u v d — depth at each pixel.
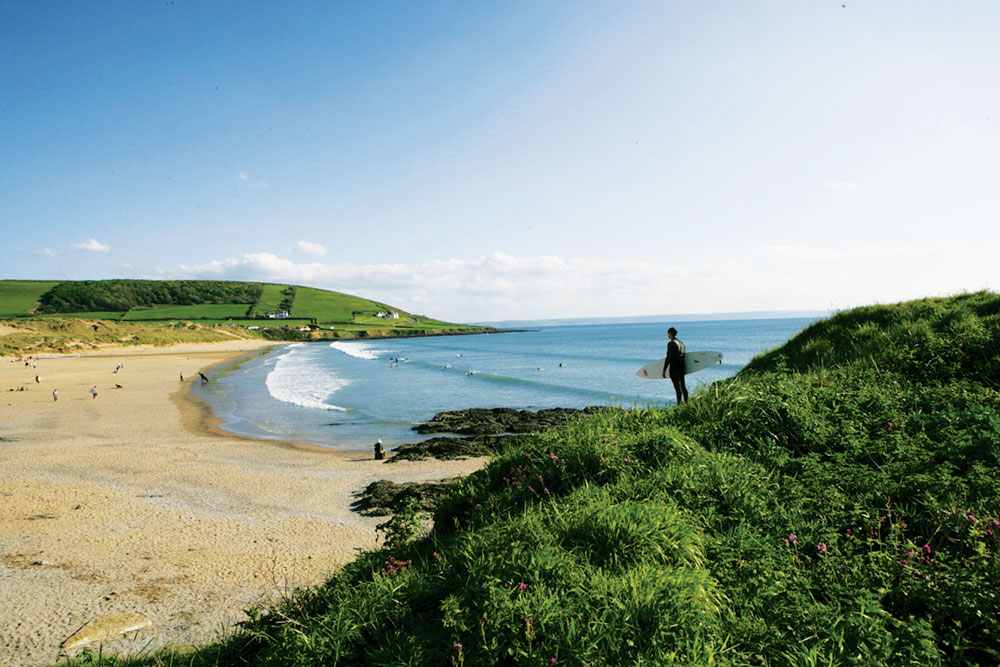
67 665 6.08
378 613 4.09
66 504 13.48
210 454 20.00
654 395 36.03
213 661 5.01
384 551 6.08
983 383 7.54
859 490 5.09
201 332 134.12
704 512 4.84
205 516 12.73
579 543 4.34
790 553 4.22
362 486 15.57
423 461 19.02
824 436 6.35
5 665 6.57
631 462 5.89
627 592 3.60
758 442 6.38
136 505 13.48
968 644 3.14
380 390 43.56
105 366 62.03
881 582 3.84
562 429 7.53
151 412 30.56
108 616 7.71
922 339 9.23
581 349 102.00
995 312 10.05
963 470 5.20
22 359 68.06
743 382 8.52
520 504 5.75
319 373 59.12
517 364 69.31
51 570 9.55
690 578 3.66
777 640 3.28
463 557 4.62
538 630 3.42
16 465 17.73
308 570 9.52
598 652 3.21
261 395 39.88
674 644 3.21
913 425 6.34
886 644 3.11
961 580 3.62
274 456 19.89
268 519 12.54
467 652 3.46
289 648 3.97
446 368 64.38
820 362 11.62
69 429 24.83
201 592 8.63
